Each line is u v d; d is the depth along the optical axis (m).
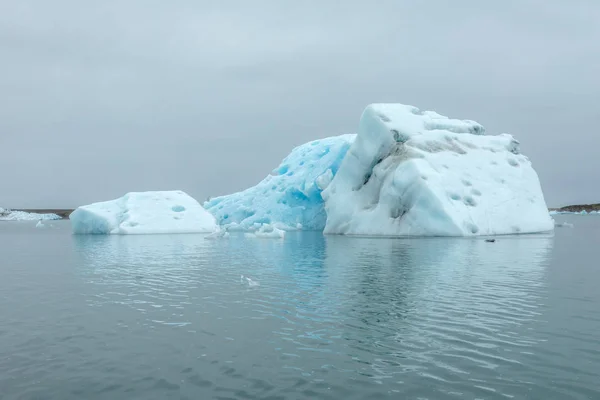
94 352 4.99
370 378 4.18
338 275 9.95
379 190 23.06
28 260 14.13
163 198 30.89
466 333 5.43
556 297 7.34
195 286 8.92
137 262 13.21
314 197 31.09
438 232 19.91
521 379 4.11
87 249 18.00
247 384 4.09
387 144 23.16
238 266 11.91
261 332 5.63
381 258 12.79
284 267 11.54
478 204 20.98
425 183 20.33
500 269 10.41
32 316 6.59
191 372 4.39
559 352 4.76
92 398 3.87
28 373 4.42
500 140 24.20
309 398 3.80
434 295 7.59
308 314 6.48
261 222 32.00
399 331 5.56
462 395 3.82
